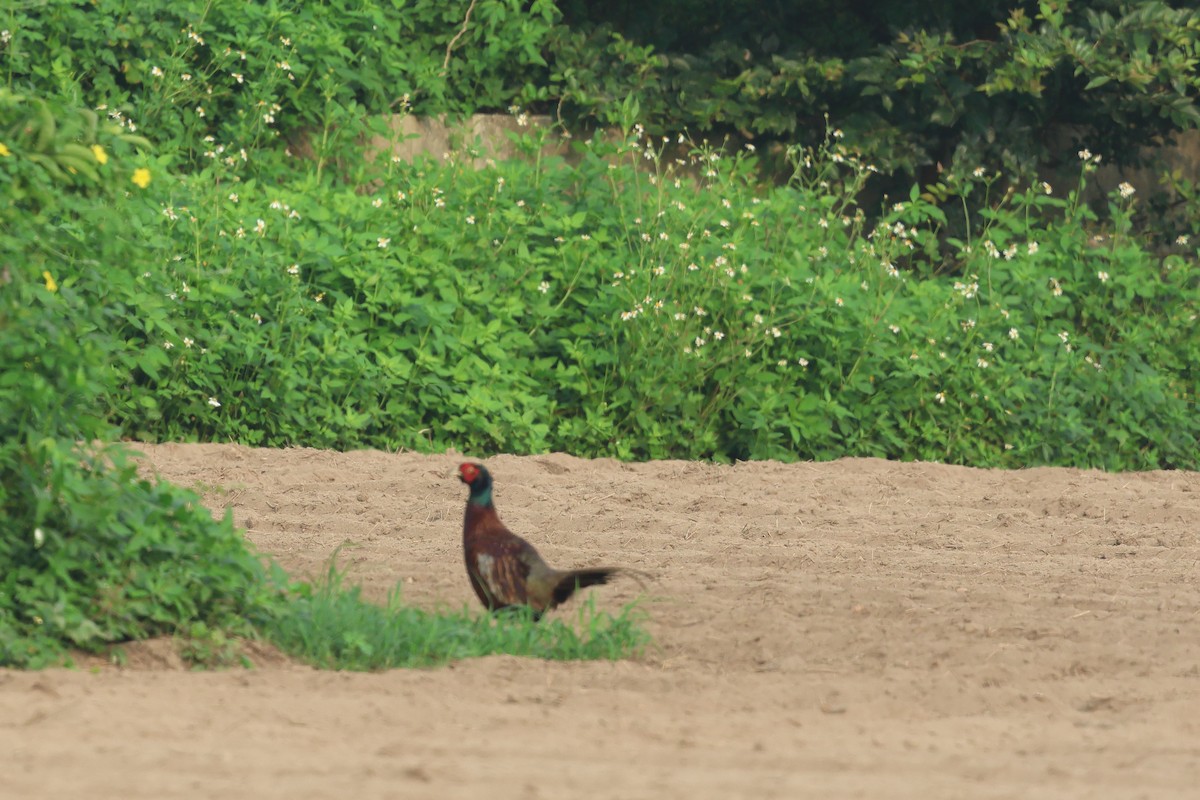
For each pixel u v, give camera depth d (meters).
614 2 64.19
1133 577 31.22
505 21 60.91
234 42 54.88
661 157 61.19
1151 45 59.72
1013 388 50.53
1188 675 23.66
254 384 44.09
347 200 48.75
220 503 35.22
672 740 18.44
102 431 23.00
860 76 58.72
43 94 50.31
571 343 48.97
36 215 23.06
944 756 17.98
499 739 17.98
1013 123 59.75
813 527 36.03
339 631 23.12
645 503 38.38
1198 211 60.66
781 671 23.19
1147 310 54.72
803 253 51.78
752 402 48.28
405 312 46.69
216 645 22.20
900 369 50.06
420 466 41.59
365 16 57.56
